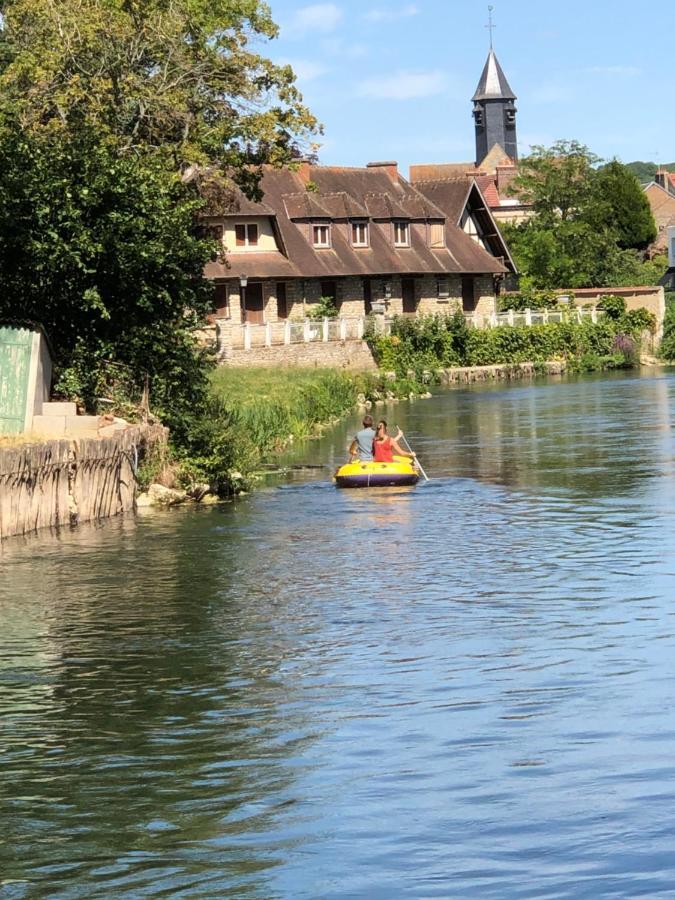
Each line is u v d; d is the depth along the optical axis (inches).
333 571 845.8
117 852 397.1
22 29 1663.4
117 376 1251.2
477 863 380.2
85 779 463.2
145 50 1683.1
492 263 3538.4
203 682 587.8
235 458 1250.6
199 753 488.7
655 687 553.0
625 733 492.1
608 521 1019.9
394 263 3235.7
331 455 1574.8
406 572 837.2
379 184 3398.1
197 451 1222.3
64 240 1170.6
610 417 1948.8
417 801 430.9
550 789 436.5
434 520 1055.0
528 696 546.6
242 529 1023.0
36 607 749.9
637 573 810.2
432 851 390.0
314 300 3038.9
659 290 3617.1
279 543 956.0
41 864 389.7
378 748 486.6
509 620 692.7
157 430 1185.4
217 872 380.5
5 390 1099.3
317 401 1983.3
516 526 1012.5
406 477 1270.9
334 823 414.6
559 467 1379.2
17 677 602.9
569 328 3353.8
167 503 1160.8
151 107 1651.1
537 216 4320.9
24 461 975.0
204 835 408.5
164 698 563.8
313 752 484.7
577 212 4284.0
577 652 618.8
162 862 388.8
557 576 808.9
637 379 2881.4
